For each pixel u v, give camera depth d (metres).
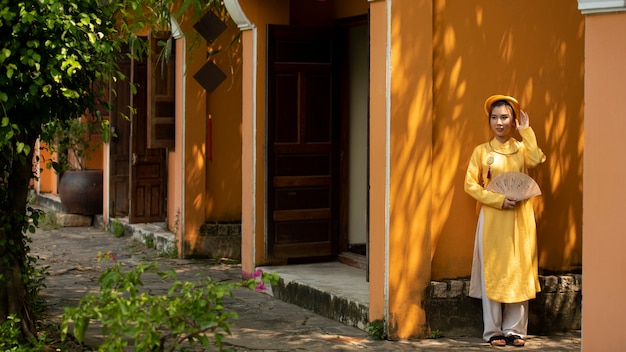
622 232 5.30
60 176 15.25
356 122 9.80
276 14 9.30
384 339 7.03
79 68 5.90
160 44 9.97
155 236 12.20
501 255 6.89
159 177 13.38
